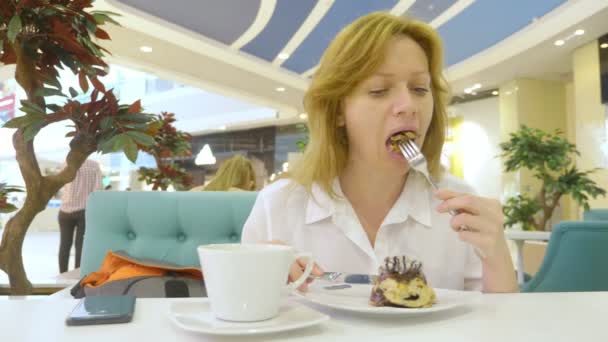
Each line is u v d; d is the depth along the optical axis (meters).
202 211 1.64
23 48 1.30
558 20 5.75
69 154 1.35
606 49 6.06
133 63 7.07
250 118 11.88
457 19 5.84
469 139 9.81
